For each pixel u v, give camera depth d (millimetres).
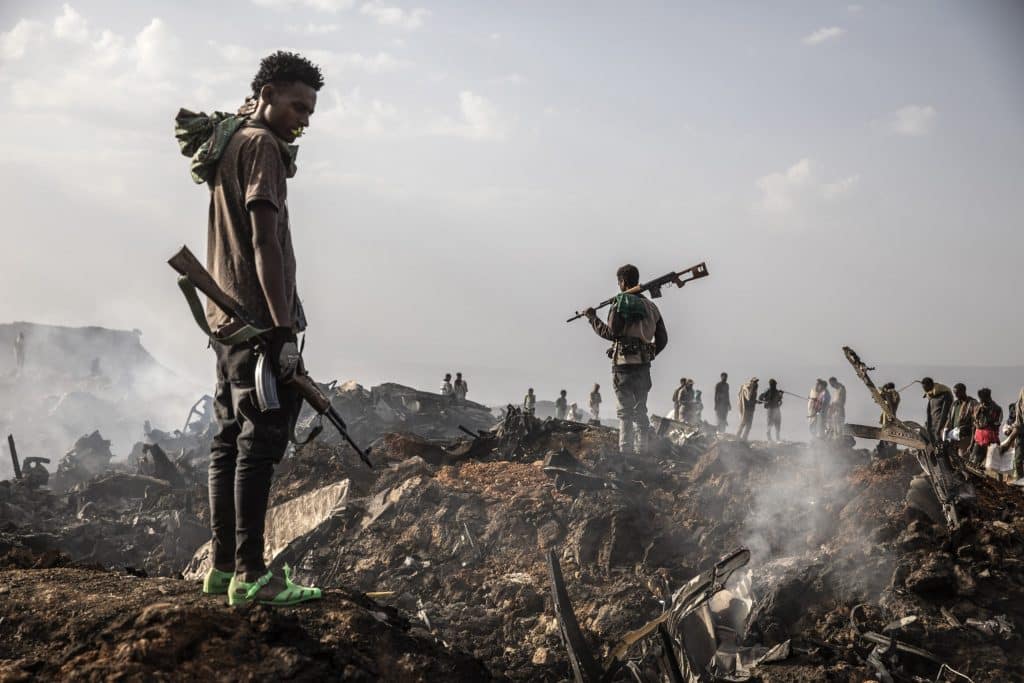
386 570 10734
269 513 12602
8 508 17172
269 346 2982
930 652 8031
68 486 26047
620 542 10383
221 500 3201
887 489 9953
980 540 8969
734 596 9250
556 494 11672
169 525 15023
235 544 3236
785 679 7594
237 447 3254
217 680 2764
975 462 15352
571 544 10570
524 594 9938
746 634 8664
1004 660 7891
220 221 3102
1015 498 10227
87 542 15047
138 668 2713
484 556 10805
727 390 26828
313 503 12383
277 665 2867
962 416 15742
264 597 3113
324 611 3250
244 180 3057
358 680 2984
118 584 3344
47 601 3104
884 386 16094
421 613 9781
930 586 8570
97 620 2941
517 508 11344
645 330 12211
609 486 11508
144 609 2959
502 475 12734
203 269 2928
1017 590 8438
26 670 2711
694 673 7488
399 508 11750
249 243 3078
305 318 3363
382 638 3234
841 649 8125
